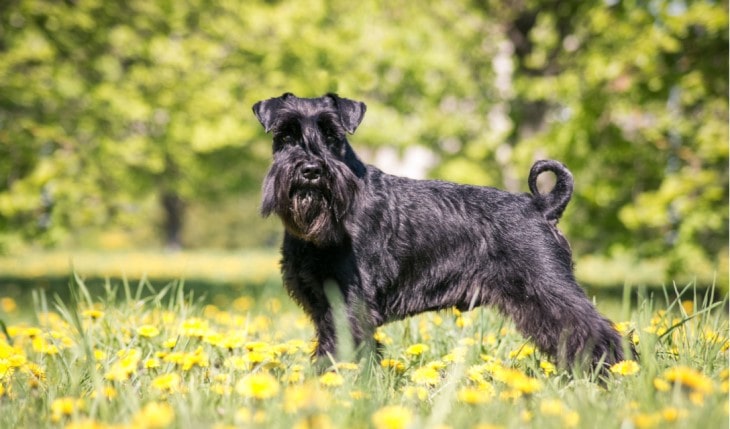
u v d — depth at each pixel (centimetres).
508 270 389
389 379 339
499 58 1267
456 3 1226
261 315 509
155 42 1059
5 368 324
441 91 1210
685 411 235
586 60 930
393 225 396
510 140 1252
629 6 899
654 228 932
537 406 264
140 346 402
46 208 970
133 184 1411
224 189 2441
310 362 353
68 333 441
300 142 409
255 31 1114
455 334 426
